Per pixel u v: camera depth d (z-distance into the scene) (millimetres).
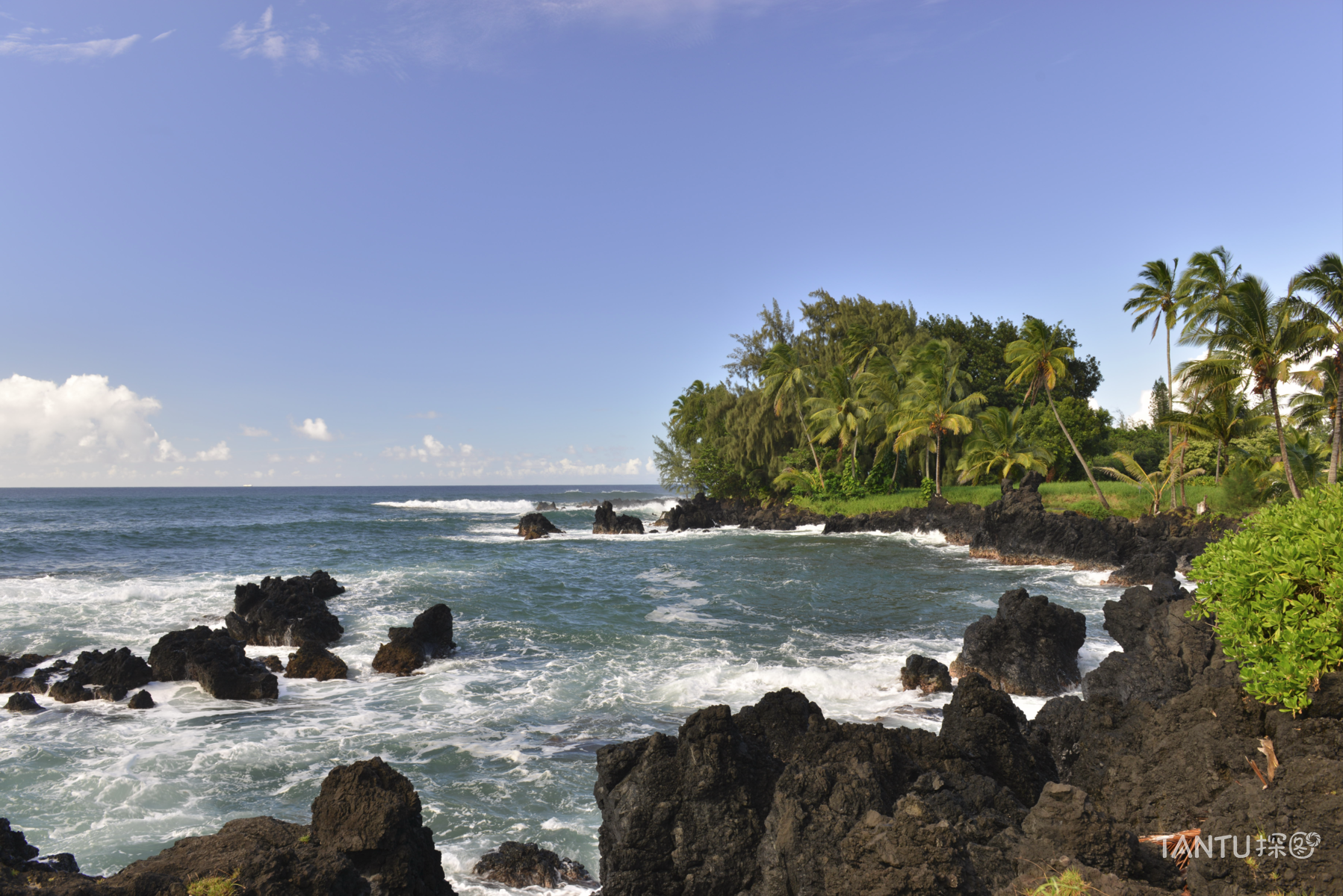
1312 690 7648
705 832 8367
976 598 27672
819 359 73438
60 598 25531
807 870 7098
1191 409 40594
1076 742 10648
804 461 68125
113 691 15969
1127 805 8250
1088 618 23562
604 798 9023
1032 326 46969
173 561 36500
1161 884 6309
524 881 9086
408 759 12844
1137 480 53156
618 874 8320
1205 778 7793
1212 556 9078
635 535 59062
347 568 34375
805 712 10531
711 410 74250
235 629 20703
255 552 41781
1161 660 13438
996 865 6863
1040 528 37625
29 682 16516
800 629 22484
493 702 15883
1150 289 42562
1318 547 7832
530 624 23109
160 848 9703
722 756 8695
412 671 18250
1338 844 5414
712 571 35250
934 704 15250
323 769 12367
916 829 6211
